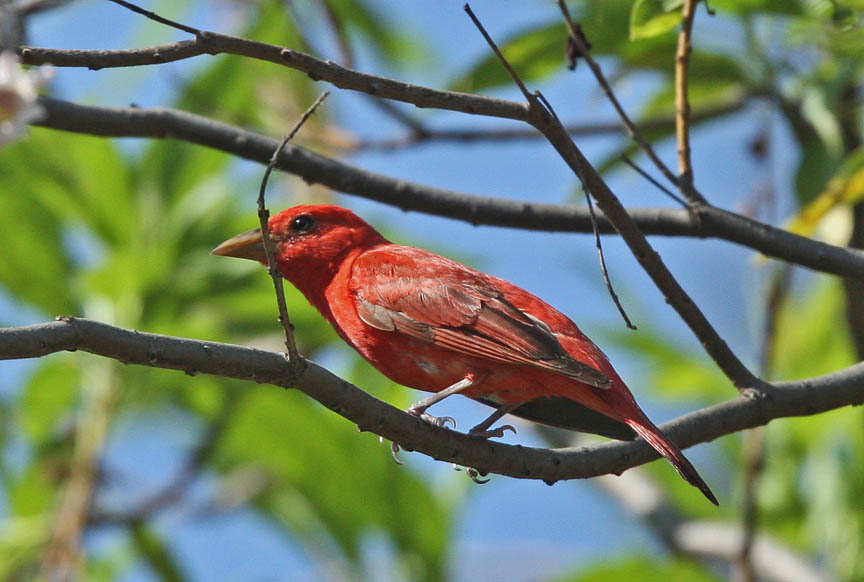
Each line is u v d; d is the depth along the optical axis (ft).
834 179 34.83
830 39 33.40
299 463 43.93
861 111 37.17
